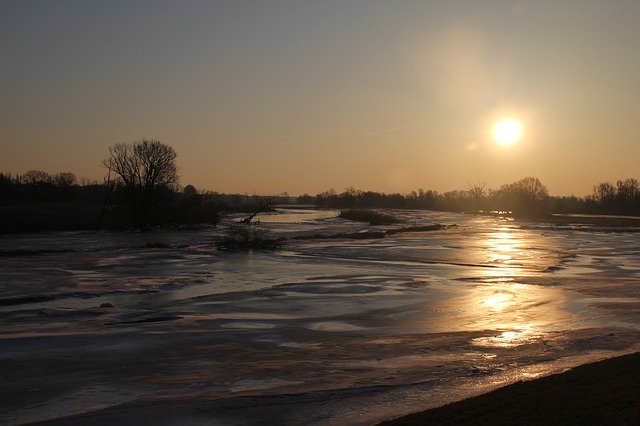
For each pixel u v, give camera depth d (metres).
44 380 15.95
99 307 26.97
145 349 19.28
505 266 46.31
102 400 14.33
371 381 15.70
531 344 20.44
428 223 118.62
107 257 49.34
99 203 118.69
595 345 20.34
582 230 99.12
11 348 19.19
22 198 128.00
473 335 21.92
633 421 10.31
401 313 26.39
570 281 37.31
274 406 13.62
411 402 13.89
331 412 13.21
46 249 55.72
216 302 28.69
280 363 17.77
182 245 62.28
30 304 28.09
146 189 93.75
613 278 39.06
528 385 13.74
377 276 38.94
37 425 12.49
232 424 12.52
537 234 86.50
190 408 13.48
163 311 26.33
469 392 14.66
